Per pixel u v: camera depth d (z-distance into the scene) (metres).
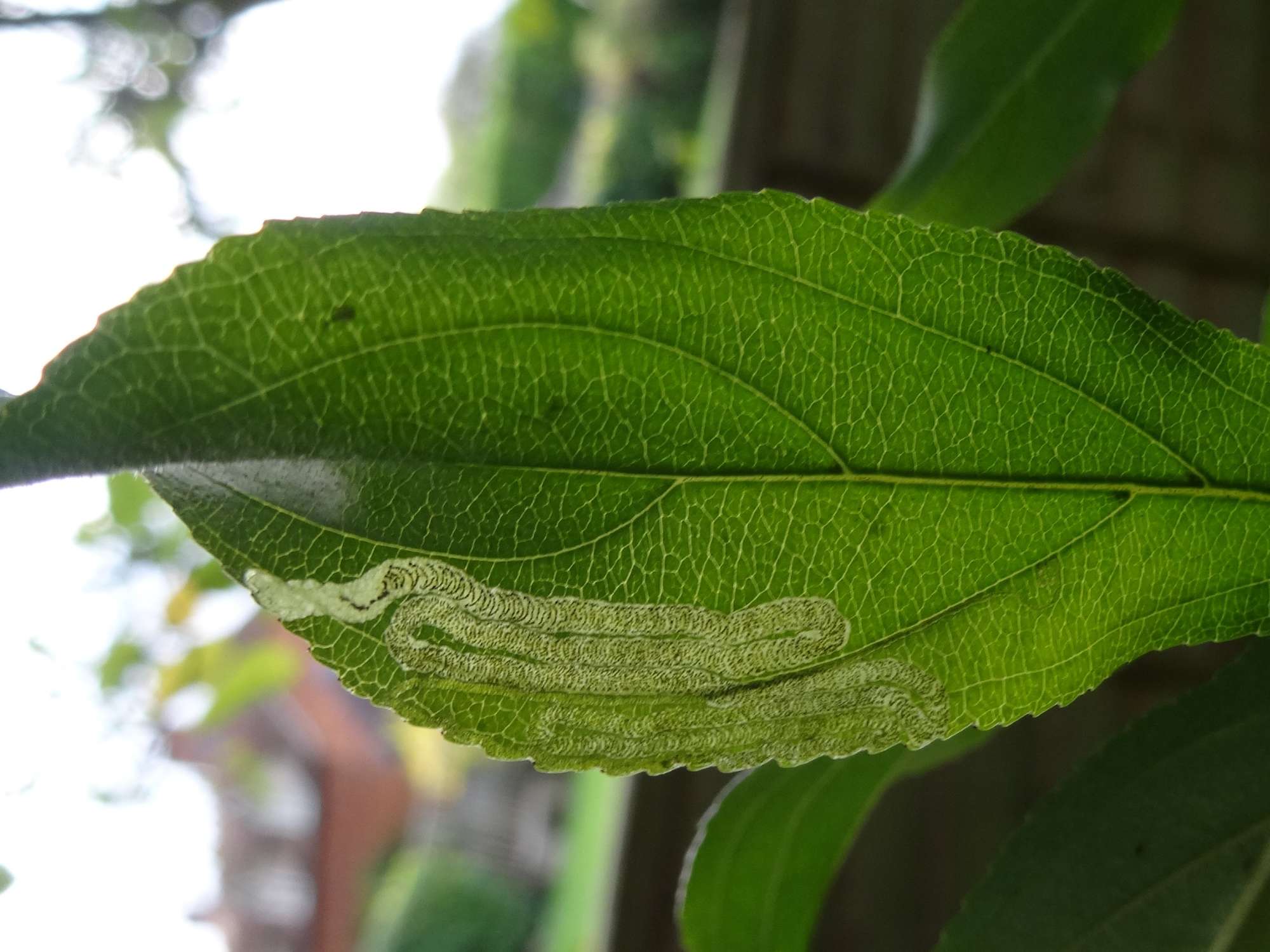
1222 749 0.07
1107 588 0.07
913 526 0.07
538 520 0.06
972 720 0.07
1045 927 0.07
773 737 0.07
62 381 0.05
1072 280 0.07
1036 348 0.07
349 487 0.06
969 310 0.07
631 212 0.06
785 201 0.06
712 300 0.06
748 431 0.07
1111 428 0.07
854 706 0.07
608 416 0.06
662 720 0.07
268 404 0.06
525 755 0.07
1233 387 0.07
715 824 0.09
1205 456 0.07
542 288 0.06
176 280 0.05
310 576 0.06
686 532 0.07
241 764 0.81
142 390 0.05
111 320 0.05
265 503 0.06
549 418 0.06
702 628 0.07
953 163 0.11
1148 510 0.07
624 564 0.07
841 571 0.07
